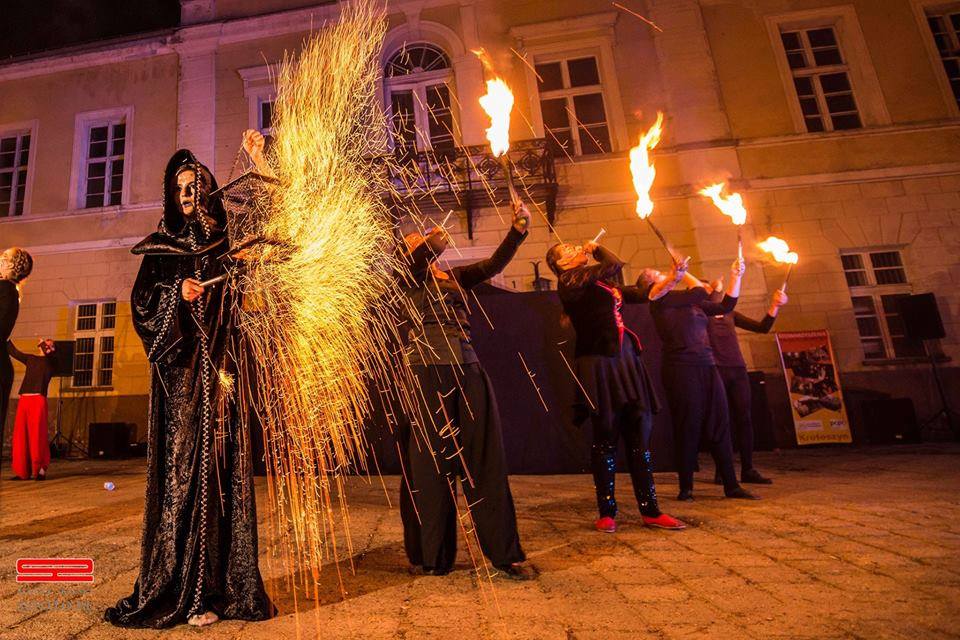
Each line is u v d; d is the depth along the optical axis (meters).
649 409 2.71
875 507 2.79
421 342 2.01
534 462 4.49
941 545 2.05
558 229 8.70
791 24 9.55
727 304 3.54
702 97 9.08
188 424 1.58
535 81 9.41
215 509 1.55
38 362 5.41
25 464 5.24
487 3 9.77
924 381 7.89
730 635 1.33
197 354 1.61
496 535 1.86
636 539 2.33
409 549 2.03
